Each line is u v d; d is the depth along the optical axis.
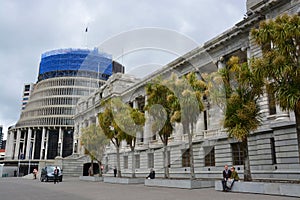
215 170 23.97
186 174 17.97
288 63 11.61
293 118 19.20
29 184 24.30
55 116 62.09
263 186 13.73
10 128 89.31
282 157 19.50
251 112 14.25
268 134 21.23
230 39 27.27
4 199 12.01
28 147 73.44
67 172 36.56
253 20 24.28
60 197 12.69
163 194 13.60
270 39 12.49
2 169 66.88
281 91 11.75
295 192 12.31
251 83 14.16
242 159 22.94
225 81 14.92
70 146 64.31
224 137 23.69
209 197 12.16
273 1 22.08
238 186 14.76
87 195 13.48
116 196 12.80
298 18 11.80
